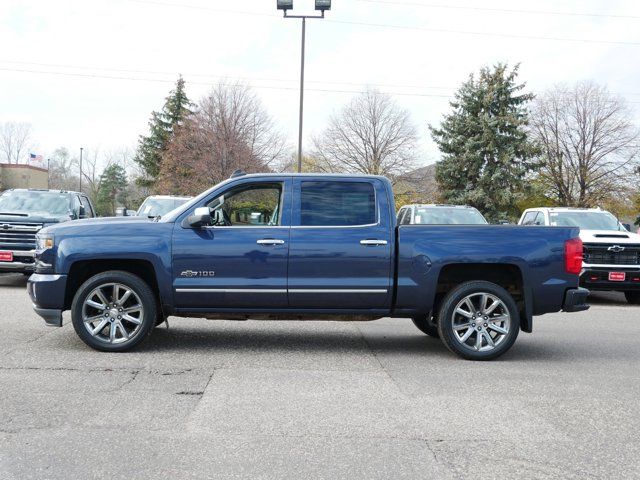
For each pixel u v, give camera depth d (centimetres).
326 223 689
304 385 561
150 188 6053
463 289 683
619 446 420
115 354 672
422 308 691
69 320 875
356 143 4766
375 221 691
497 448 412
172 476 357
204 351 702
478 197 4116
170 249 676
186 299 681
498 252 683
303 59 2570
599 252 1251
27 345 708
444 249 683
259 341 774
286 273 679
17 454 385
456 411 493
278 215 693
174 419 457
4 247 1290
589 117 4766
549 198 4912
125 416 461
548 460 392
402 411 489
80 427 435
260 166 4112
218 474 361
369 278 684
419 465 380
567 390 564
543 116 4878
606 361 697
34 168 7531
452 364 666
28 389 527
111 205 8912
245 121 4125
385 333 866
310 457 390
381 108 4744
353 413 482
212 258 676
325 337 819
